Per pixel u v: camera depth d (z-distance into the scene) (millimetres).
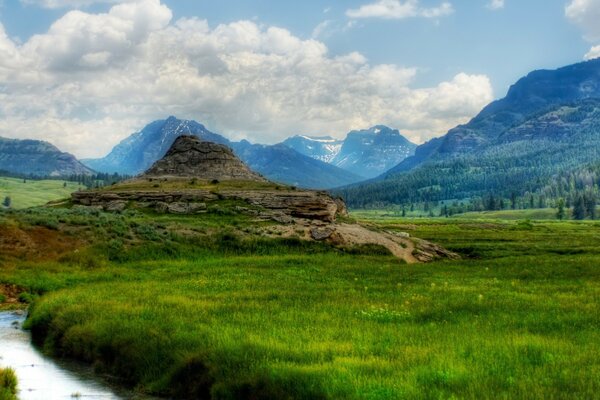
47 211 74688
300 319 27344
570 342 22031
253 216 92812
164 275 50594
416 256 80000
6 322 34219
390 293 37906
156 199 102250
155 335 24125
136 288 39844
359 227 91812
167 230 74938
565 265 59562
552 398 15391
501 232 138000
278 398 17297
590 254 82125
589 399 15359
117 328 25750
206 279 46406
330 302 33281
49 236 59750
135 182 124500
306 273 52562
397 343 22531
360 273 53406
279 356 20328
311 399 16812
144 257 62688
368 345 21922
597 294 36750
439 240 110000
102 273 51094
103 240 63031
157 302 32438
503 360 19406
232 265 59656
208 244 72812
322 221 94812
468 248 93062
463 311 30234
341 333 24203
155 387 20859
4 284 44812
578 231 148125
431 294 37375
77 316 28969
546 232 141875
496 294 36906
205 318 27422
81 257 56531
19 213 66562
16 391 20609
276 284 43031
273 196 101250
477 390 16234
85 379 22547
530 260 68750
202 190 108688
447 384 16953
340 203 120875
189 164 137500
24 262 52312
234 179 132125
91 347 25406
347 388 16750
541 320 27156
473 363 19094
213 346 21750
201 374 20359
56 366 24453
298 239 78438
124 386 21672
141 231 69625
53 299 34844
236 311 29641
